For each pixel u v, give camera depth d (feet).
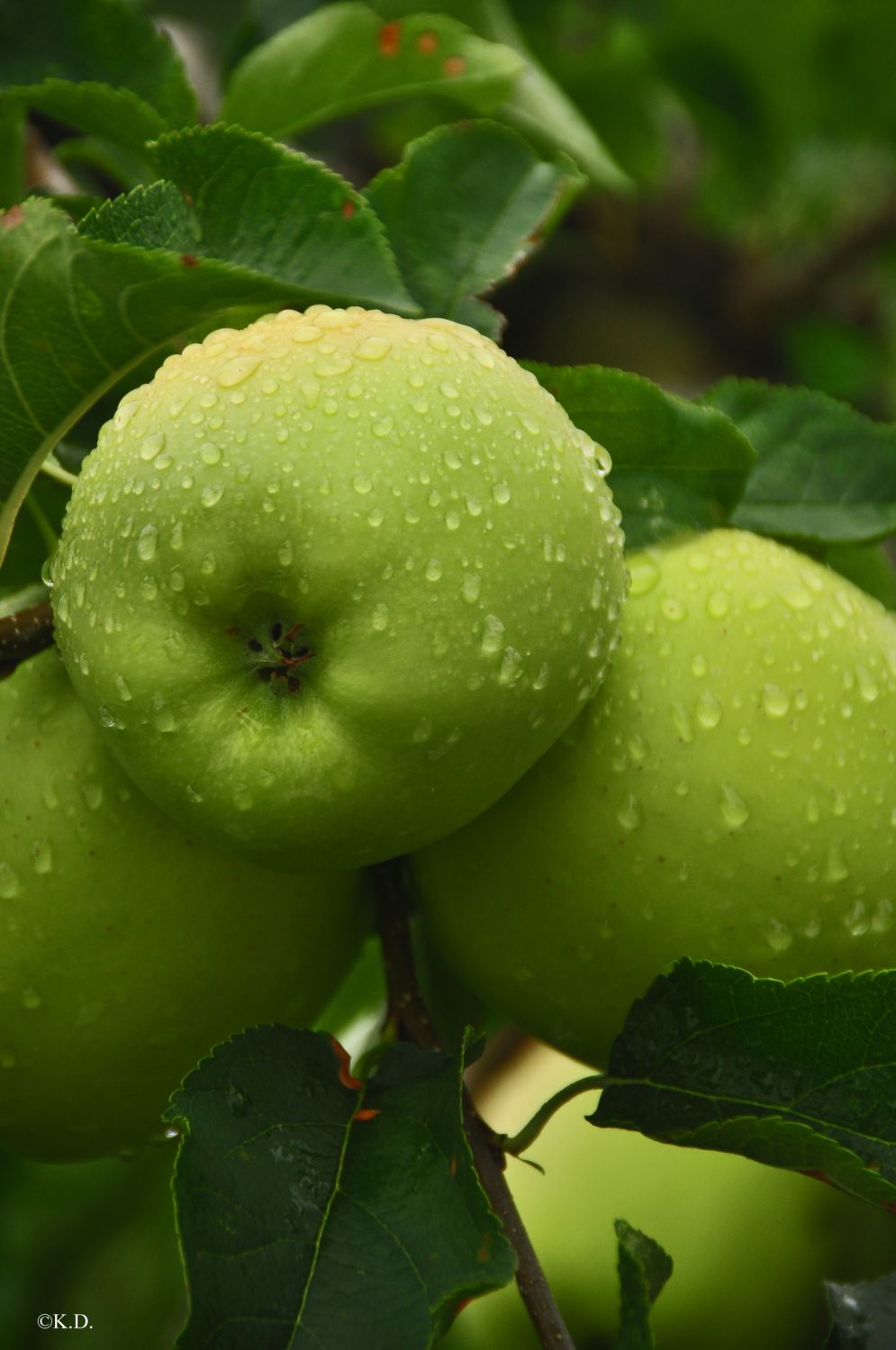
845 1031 2.06
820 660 2.09
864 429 2.20
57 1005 2.10
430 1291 1.99
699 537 2.13
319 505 1.97
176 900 2.09
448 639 1.98
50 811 2.08
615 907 2.09
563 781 2.08
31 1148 2.18
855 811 2.08
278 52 2.36
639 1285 2.06
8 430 2.07
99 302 2.02
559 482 2.01
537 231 2.20
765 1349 2.48
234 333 2.04
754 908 2.08
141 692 2.00
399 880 2.18
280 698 2.00
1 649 2.11
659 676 2.08
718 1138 2.06
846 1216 2.49
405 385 2.00
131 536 1.99
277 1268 2.00
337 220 2.06
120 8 2.32
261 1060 2.07
